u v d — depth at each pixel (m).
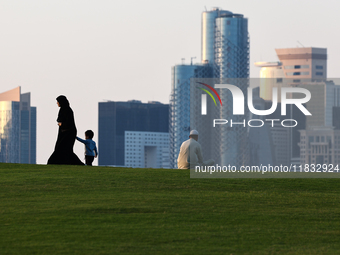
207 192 31.72
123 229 22.88
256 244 21.36
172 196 29.94
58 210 25.72
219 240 21.75
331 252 20.42
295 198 30.67
